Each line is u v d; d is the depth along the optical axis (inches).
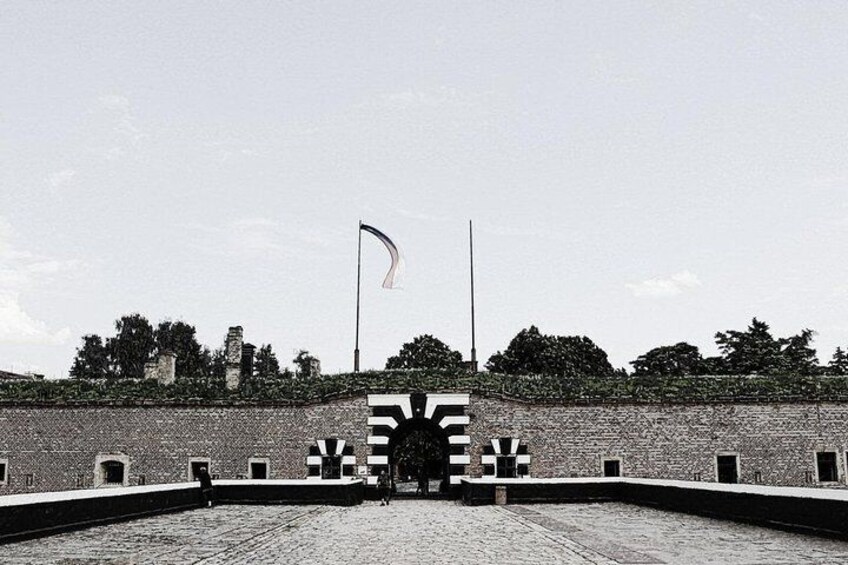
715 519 1056.2
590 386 1791.3
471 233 2119.8
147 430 1713.8
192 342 4293.8
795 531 864.3
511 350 3663.9
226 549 757.9
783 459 1697.8
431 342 3868.1
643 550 727.1
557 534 885.8
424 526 1002.7
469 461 1694.1
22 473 1697.8
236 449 1708.9
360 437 1707.7
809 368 3395.7
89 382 1823.3
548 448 1704.0
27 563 653.3
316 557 697.6
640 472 1697.8
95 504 995.9
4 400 1716.3
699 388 1765.5
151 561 675.4
